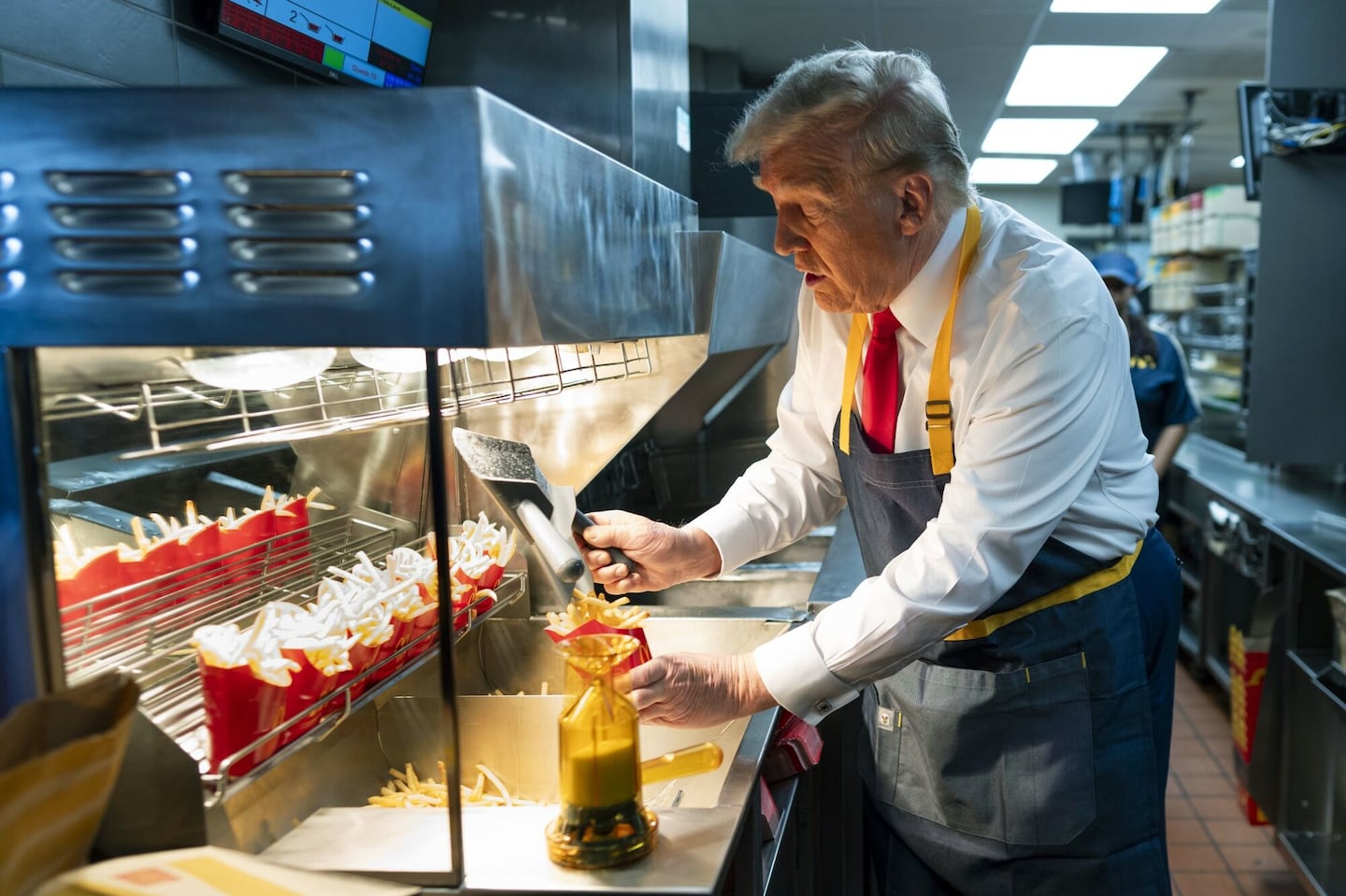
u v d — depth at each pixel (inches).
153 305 30.6
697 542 62.0
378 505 57.2
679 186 88.9
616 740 36.7
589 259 37.4
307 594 48.7
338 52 59.7
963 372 53.0
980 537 47.9
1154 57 215.8
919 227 48.6
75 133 30.0
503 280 29.8
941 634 47.8
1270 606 127.3
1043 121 279.3
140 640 39.5
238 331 30.3
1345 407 121.6
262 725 34.9
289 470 53.3
